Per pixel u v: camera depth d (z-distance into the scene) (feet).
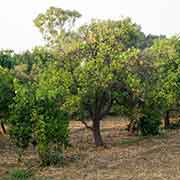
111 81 123.85
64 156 112.68
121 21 127.54
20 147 104.94
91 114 129.70
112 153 115.75
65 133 105.29
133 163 101.55
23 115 103.50
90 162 104.68
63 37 126.72
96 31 126.41
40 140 102.27
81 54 126.82
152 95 134.31
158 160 103.96
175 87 153.58
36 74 137.80
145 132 147.54
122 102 132.98
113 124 186.29
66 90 121.29
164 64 153.79
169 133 152.87
